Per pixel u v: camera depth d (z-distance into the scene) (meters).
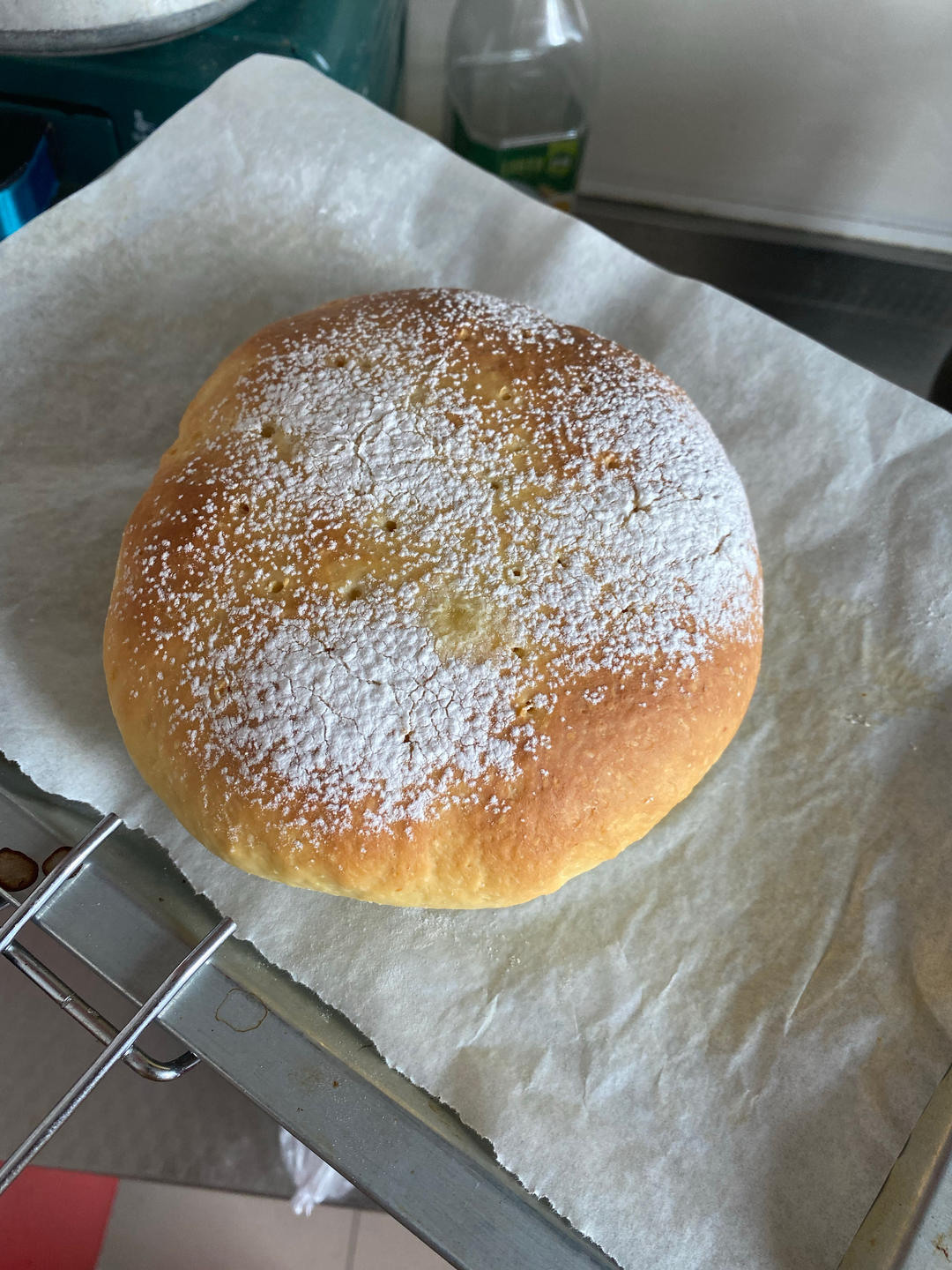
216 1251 0.36
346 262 0.40
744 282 0.55
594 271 0.39
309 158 0.39
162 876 0.29
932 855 0.30
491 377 0.31
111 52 0.38
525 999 0.28
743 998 0.28
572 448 0.30
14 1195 0.35
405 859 0.26
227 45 0.40
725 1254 0.25
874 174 0.50
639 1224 0.25
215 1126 0.37
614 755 0.27
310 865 0.26
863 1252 0.24
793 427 0.37
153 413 0.37
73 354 0.37
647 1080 0.27
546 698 0.27
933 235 0.52
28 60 0.37
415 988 0.28
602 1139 0.26
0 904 0.27
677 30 0.47
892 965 0.29
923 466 0.36
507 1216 0.25
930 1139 0.26
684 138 0.52
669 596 0.28
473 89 0.49
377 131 0.40
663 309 0.39
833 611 0.35
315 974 0.28
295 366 0.31
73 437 0.36
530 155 0.51
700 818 0.31
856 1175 0.26
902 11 0.44
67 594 0.32
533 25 0.47
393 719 0.26
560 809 0.26
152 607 0.28
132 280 0.38
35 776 0.29
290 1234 0.37
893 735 0.32
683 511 0.29
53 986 0.25
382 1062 0.27
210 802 0.27
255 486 0.29
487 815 0.26
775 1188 0.26
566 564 0.28
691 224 0.55
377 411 0.30
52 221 0.37
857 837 0.31
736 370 0.38
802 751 0.32
